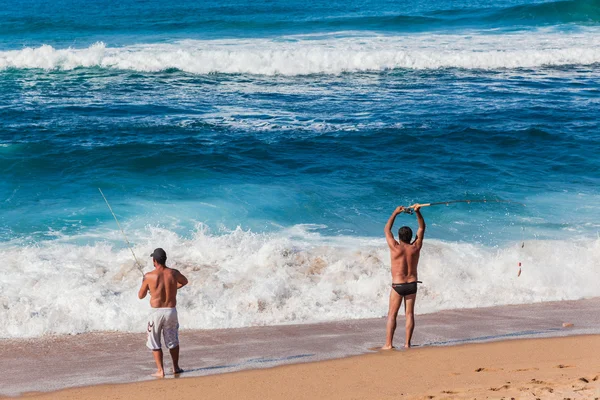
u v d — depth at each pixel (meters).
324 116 30.45
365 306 14.23
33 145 25.28
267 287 14.57
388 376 9.91
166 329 10.40
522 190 22.14
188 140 26.66
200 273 15.52
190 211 19.97
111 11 74.25
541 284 15.65
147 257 16.36
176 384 9.95
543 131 28.20
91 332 12.84
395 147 26.48
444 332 12.48
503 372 9.84
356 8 76.25
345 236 18.36
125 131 27.64
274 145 26.36
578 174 23.86
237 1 87.31
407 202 21.06
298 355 11.23
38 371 10.79
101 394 9.62
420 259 16.36
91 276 15.21
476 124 29.34
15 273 15.23
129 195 21.20
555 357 10.67
